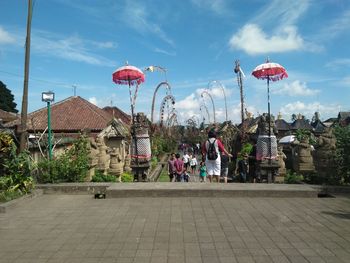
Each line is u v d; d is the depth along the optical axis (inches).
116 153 599.8
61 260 208.1
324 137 449.7
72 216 308.2
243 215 302.7
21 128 496.1
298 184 426.9
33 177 434.3
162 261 203.0
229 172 791.1
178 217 298.0
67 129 1537.9
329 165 438.9
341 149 438.6
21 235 256.8
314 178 462.3
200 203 350.3
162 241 237.1
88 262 204.1
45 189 412.5
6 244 237.8
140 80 569.6
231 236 245.6
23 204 356.5
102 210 327.9
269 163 523.8
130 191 384.5
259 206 336.2
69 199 380.8
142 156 543.2
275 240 235.8
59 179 444.1
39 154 567.8
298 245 225.5
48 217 306.0
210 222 281.7
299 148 561.0
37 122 1553.9
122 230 264.1
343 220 284.2
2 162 404.2
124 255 213.5
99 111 1726.1
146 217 300.0
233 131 1074.7
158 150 1459.2
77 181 455.5
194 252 215.8
